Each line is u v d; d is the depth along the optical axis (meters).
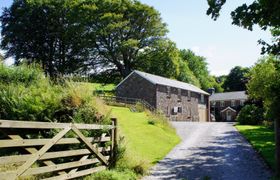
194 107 69.12
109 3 72.25
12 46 72.31
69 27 69.38
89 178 11.16
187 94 65.88
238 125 47.25
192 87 72.31
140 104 43.94
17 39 71.25
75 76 17.97
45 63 71.31
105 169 12.40
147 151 19.47
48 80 16.64
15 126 7.71
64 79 15.66
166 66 77.62
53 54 72.94
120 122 30.20
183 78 93.94
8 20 73.31
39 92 13.95
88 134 11.90
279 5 10.16
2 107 12.95
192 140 27.48
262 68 38.78
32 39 71.50
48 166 9.03
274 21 10.63
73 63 72.50
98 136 12.12
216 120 95.38
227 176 13.76
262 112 49.22
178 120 61.06
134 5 72.50
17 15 72.12
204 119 75.38
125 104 44.16
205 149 21.92
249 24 10.95
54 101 13.34
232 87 124.12
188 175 13.91
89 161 11.27
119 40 72.06
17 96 13.33
